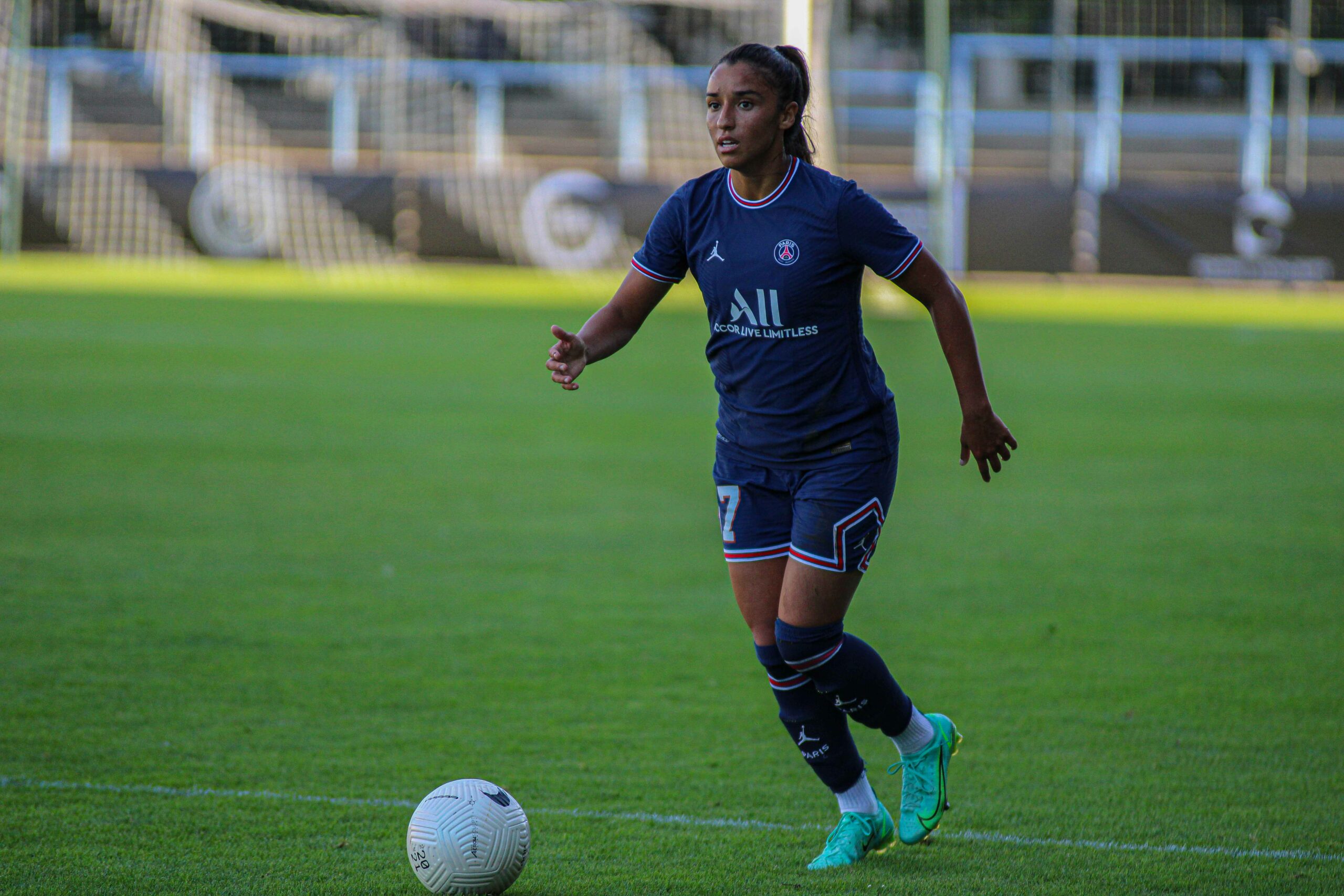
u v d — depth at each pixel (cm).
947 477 3488
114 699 1731
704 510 3031
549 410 4428
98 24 10469
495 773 1512
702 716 1720
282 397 4528
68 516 2794
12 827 1333
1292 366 5734
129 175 8662
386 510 2953
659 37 10650
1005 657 1998
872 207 1205
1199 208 8338
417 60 11050
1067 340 6581
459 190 8656
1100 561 2605
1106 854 1309
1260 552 2672
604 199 8650
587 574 2466
